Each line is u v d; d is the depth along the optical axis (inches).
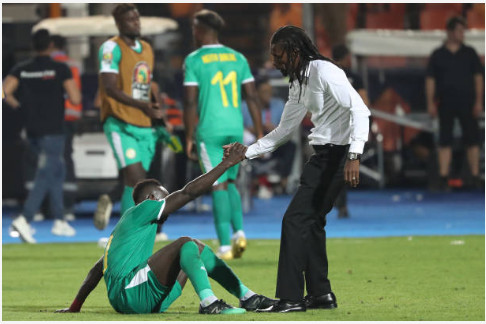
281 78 3294.8
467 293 1249.4
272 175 3435.0
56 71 2191.2
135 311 1029.8
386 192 3540.8
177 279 1042.1
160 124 1761.8
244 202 2824.8
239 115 1705.2
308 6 3545.8
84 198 2674.7
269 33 4210.1
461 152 3577.8
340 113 1064.2
